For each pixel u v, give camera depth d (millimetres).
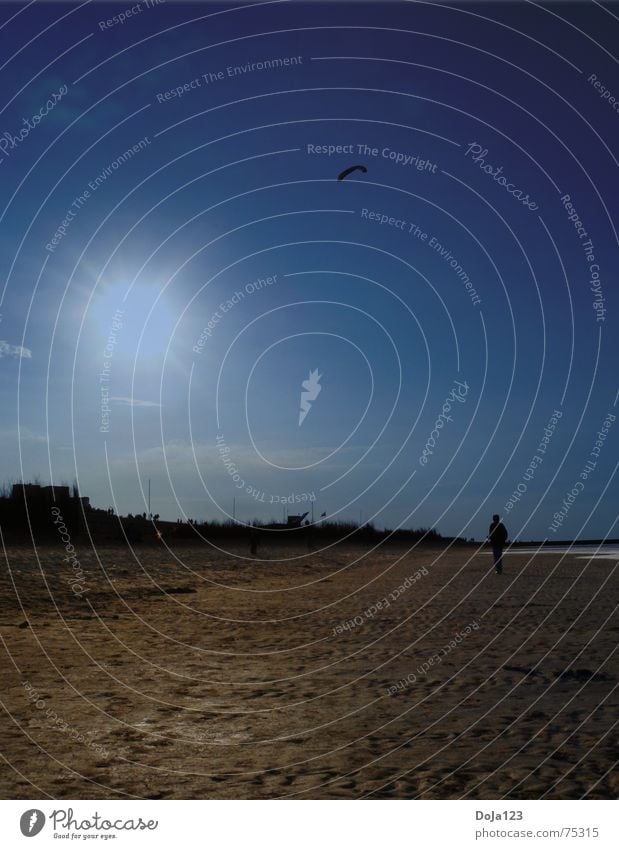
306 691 8414
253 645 11445
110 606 16031
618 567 27609
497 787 5480
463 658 10000
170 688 8539
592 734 6562
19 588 17406
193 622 14023
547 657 9852
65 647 10875
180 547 34469
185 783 5625
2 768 5898
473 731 6750
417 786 5520
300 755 6207
